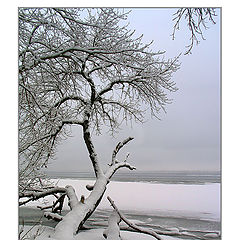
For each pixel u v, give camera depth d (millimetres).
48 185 10445
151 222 11414
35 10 7008
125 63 8641
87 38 8266
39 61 6586
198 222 11414
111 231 7844
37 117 7934
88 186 10156
